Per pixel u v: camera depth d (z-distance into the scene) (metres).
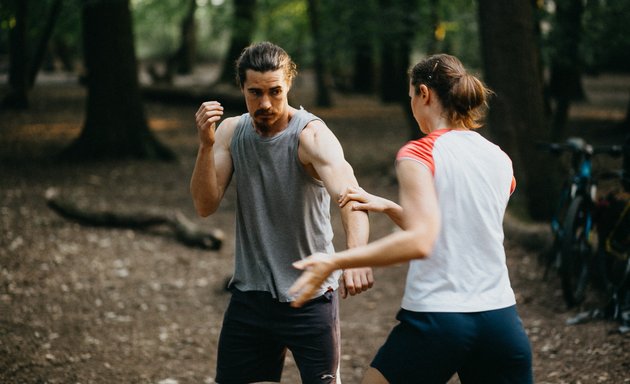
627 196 5.06
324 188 2.82
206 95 20.55
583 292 5.11
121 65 12.42
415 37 11.34
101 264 6.78
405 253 2.16
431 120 2.52
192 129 16.91
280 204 2.76
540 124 7.31
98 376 4.31
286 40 15.02
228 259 7.18
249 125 2.81
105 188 10.45
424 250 2.17
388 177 11.33
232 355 2.89
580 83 20.89
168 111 19.97
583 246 5.20
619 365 3.98
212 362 4.67
